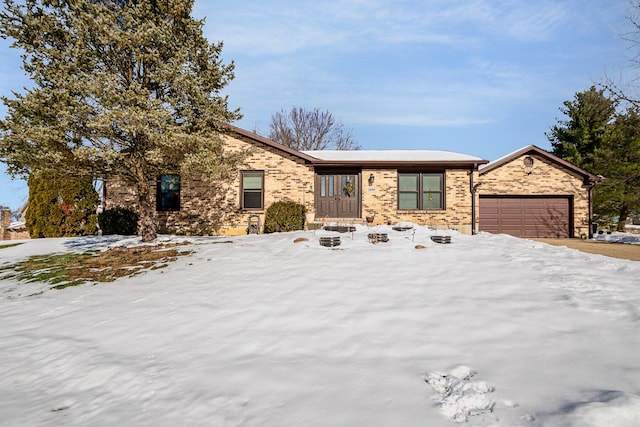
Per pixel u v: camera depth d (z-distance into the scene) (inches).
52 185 644.7
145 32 395.2
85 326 225.0
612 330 171.0
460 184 647.1
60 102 380.5
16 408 139.4
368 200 644.1
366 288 251.4
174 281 310.3
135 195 631.2
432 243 406.9
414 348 162.4
